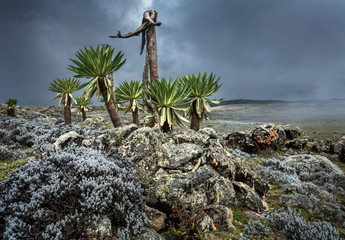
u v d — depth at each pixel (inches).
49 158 145.6
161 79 270.1
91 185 119.8
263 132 387.2
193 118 358.6
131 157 179.6
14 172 135.9
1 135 297.0
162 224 141.3
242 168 214.1
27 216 102.5
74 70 314.2
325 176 266.2
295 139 424.8
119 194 127.6
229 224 148.9
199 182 160.6
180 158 168.7
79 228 104.7
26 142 307.6
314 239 136.5
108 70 318.7
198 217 130.4
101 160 153.3
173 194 144.3
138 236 121.3
